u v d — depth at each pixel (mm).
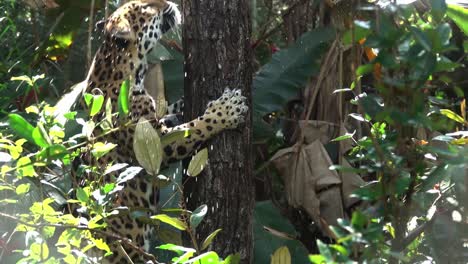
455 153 3543
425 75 3090
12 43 8469
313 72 6977
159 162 4801
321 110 6941
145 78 6770
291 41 7531
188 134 5484
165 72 7242
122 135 6004
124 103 4488
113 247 5965
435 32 3090
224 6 5430
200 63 5496
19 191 4496
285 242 6223
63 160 4387
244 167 5555
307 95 7070
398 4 3289
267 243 6223
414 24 3639
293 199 6516
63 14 7887
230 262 4328
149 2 6445
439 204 4605
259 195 7316
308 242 6984
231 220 5457
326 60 6723
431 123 3293
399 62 3162
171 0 7801
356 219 3047
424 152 3869
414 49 3094
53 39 8039
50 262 4352
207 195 5473
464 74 5645
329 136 6777
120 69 6219
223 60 5473
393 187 3352
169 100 7168
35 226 4254
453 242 4160
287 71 7000
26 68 7953
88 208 4328
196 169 4828
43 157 4129
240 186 5516
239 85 5531
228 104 5516
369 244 3137
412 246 4395
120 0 7305
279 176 7383
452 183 4629
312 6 7426
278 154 6668
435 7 3621
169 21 6539
